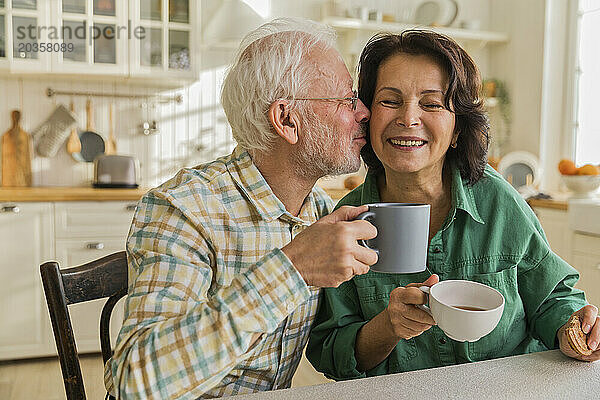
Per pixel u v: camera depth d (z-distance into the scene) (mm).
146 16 3660
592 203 3164
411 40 1152
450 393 874
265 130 1101
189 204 1035
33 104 3830
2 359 3324
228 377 1083
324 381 2877
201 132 4145
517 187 4133
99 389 2977
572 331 1025
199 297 938
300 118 1092
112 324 3445
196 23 3750
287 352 1160
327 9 4133
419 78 1127
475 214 1208
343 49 4277
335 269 850
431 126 1134
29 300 3330
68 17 3523
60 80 3848
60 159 3902
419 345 1225
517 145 4418
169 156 4094
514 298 1214
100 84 3926
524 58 4336
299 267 851
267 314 823
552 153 4223
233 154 1181
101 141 3953
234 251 1078
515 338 1243
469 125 1197
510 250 1218
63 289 1089
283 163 1130
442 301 937
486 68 4652
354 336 1174
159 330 827
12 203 3262
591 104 4012
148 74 3676
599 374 953
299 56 1087
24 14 3451
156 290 914
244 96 1105
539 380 925
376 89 1182
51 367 3303
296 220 1127
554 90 4191
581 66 4098
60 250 3342
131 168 3771
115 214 3400
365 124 1186
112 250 3408
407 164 1145
